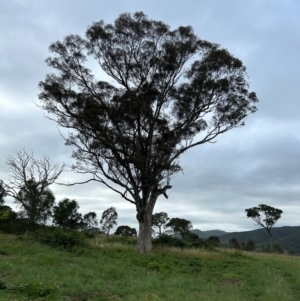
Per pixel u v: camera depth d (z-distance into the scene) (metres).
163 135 25.55
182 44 25.41
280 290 12.21
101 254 21.34
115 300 10.19
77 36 25.59
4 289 10.36
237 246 56.12
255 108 26.34
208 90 25.56
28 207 33.12
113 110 23.91
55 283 11.49
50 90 24.00
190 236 54.50
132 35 25.67
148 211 25.53
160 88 26.06
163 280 13.89
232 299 10.21
